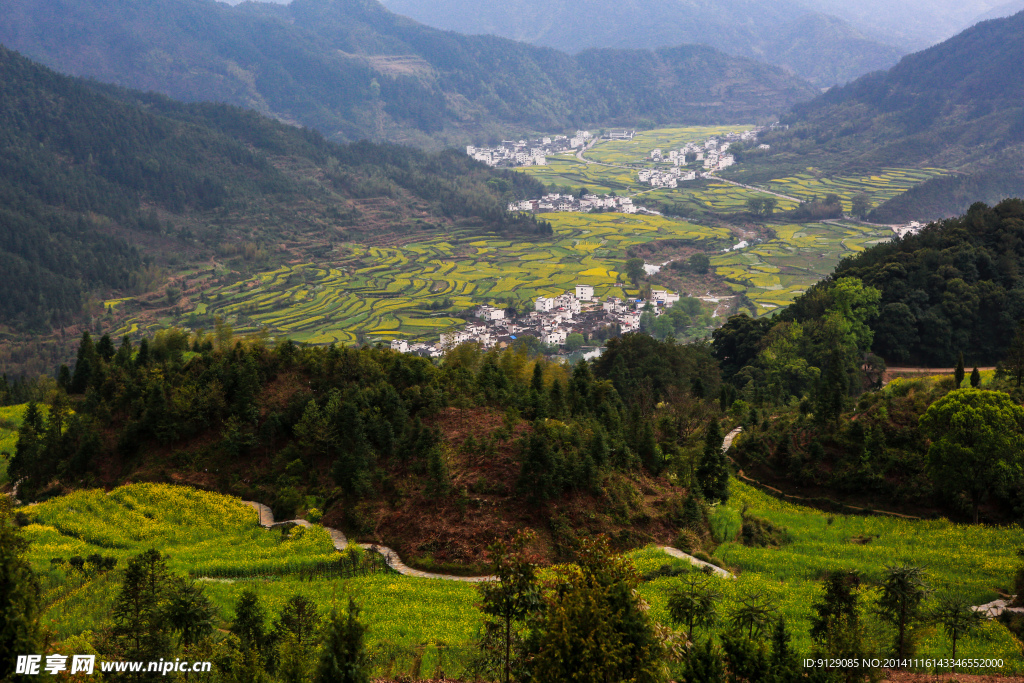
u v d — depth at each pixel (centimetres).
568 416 7969
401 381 8531
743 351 15688
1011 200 15488
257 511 7181
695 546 6362
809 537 6969
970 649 4475
